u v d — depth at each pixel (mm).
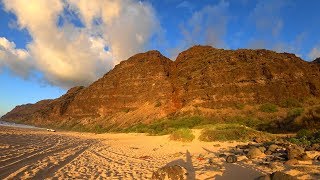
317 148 14555
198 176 9469
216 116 55219
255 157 12797
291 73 62344
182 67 84938
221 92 61781
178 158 15508
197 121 53656
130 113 79375
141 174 11016
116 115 85062
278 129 35125
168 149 20641
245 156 13492
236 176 9289
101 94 100250
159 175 9305
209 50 89500
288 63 65062
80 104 108312
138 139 34031
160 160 15203
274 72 62469
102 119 89625
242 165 11188
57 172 11445
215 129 26531
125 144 27500
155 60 93562
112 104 92312
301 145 18000
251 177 9008
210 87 64188
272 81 61094
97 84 107625
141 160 15562
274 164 10594
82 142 29875
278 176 7363
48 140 29172
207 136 24344
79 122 99500
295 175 8586
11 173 10758
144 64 94438
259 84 61281
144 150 21141
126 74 97125
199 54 88812
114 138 38719
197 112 58594
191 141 24062
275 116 50719
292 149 12188
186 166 12133
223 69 67750
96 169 12414
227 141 23172
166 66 90500
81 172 11602
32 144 22641
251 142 21875
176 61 92125
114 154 18844
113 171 11844
